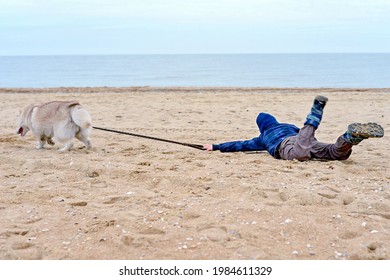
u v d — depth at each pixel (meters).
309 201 4.59
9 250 3.58
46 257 3.52
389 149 7.32
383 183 5.25
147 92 18.98
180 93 18.08
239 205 4.47
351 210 4.39
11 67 68.94
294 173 5.64
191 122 10.73
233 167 5.98
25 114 7.41
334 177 5.47
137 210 4.43
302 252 3.55
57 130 7.07
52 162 6.14
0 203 4.62
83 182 5.36
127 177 5.57
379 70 52.19
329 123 10.54
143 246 3.65
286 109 13.00
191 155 6.77
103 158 6.56
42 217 4.25
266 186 5.05
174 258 3.46
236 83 32.75
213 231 3.88
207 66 71.75
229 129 9.74
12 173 5.75
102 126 10.08
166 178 5.40
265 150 7.02
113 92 19.03
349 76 40.72
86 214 4.32
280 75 43.34
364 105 13.71
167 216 4.25
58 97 16.33
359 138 5.83
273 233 3.86
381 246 3.64
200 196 4.82
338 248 3.62
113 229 3.97
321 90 19.97
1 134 8.75
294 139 6.34
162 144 7.85
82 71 54.47
